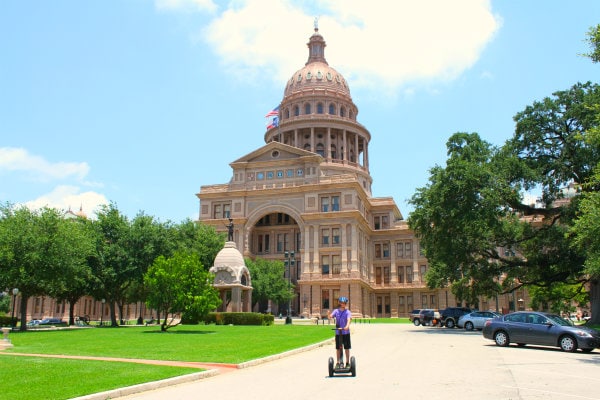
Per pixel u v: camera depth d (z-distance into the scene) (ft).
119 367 60.64
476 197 149.07
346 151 380.78
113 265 188.03
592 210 89.10
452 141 164.66
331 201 293.64
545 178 152.87
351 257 280.31
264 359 72.90
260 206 303.07
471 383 51.11
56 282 169.17
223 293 177.06
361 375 57.16
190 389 50.24
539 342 89.40
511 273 171.32
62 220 173.17
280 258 310.86
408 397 43.70
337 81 405.39
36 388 47.06
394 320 247.70
